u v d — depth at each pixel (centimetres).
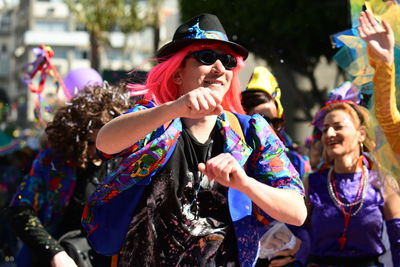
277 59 1116
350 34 398
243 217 254
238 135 257
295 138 1098
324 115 453
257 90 439
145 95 272
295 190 246
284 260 405
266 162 252
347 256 412
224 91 259
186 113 215
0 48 6831
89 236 267
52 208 383
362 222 410
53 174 384
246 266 253
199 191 253
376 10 383
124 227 257
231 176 226
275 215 235
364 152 435
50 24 6238
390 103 353
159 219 252
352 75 402
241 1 1073
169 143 247
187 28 261
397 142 362
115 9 2675
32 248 364
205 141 256
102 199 256
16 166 1155
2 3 6675
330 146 426
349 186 420
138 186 254
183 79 263
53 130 390
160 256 250
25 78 507
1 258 1100
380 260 421
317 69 1152
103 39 2719
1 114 2600
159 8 2775
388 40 351
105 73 786
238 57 265
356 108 430
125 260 258
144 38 5059
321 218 419
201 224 251
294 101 1137
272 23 1067
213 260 250
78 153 385
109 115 391
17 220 373
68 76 531
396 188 387
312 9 1064
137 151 245
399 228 405
